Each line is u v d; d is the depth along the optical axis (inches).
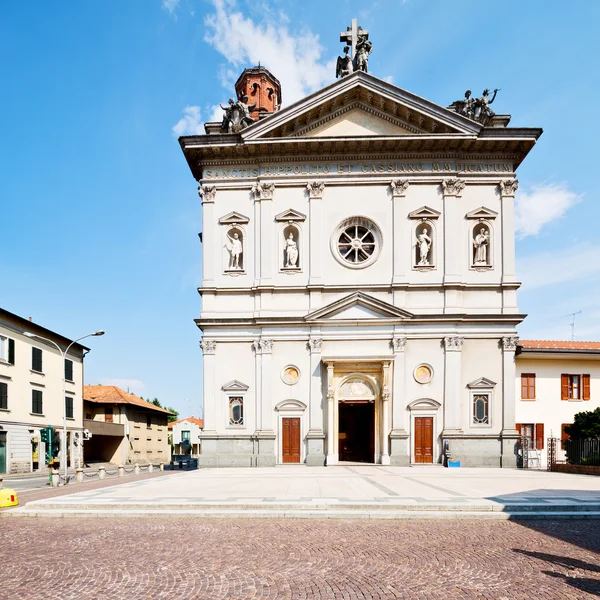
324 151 1298.0
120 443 2329.0
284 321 1246.3
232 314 1277.1
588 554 420.2
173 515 587.2
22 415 1668.3
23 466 1649.9
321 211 1293.1
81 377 2092.8
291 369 1248.2
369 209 1294.3
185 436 2388.0
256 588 344.2
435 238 1277.1
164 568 388.8
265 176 1304.1
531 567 384.2
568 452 1132.5
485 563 394.6
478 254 1277.1
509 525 537.6
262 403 1231.5
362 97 1311.5
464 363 1242.0
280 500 628.4
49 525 556.1
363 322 1240.8
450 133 1267.2
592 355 1311.5
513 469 1152.2
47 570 387.9
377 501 616.7
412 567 385.1
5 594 338.3
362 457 1350.9
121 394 2459.4
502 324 1244.5
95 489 781.9
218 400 1247.5
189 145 1291.8
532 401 1318.9
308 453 1208.8
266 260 1277.1
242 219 1299.2
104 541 475.5
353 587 344.2
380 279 1272.1
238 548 442.9
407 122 1300.4
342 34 1371.8
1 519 595.2
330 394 1221.1
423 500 625.9
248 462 1208.2
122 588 347.3
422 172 1288.1
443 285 1248.2
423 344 1240.8
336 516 572.4
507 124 1362.0
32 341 1748.3
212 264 1291.8
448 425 1208.8
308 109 1283.2
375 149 1290.6
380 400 1229.7
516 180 1288.1
